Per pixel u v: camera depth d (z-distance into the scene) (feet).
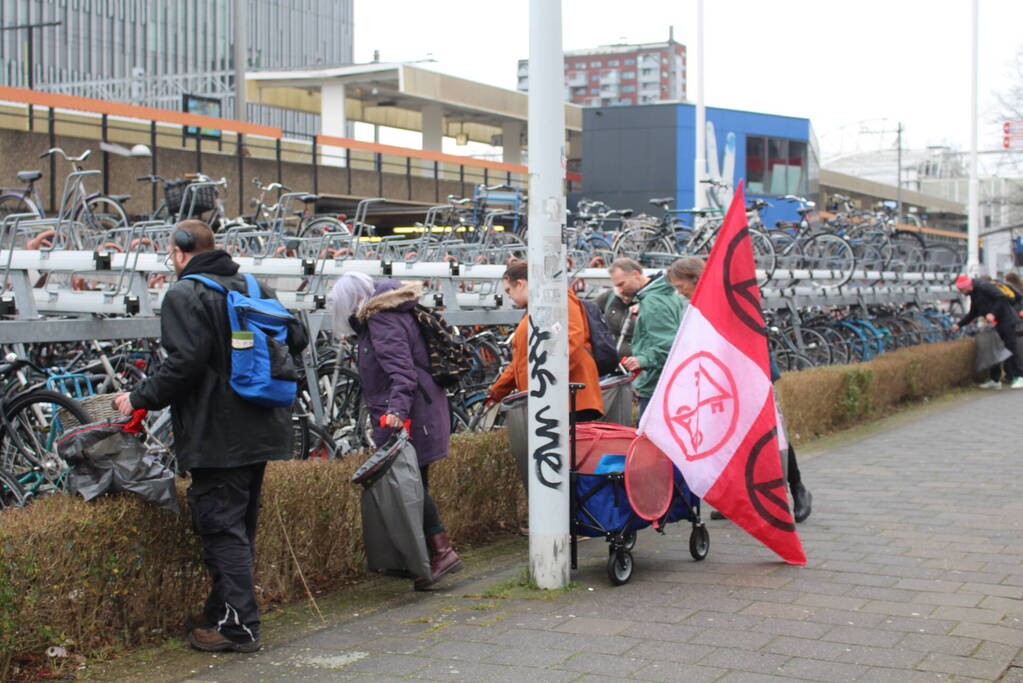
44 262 21.31
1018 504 25.04
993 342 55.77
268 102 108.06
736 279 19.86
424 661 14.99
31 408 19.42
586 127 110.22
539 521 18.53
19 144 54.65
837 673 14.10
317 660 15.19
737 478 19.57
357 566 19.67
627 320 25.48
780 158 113.91
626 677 14.12
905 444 35.14
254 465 15.83
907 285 61.41
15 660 14.51
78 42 197.67
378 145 77.97
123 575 15.46
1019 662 14.44
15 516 14.70
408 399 18.54
